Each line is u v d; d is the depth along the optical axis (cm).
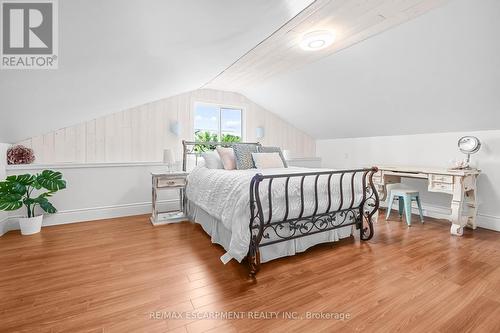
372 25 204
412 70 249
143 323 126
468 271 183
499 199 280
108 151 335
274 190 195
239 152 325
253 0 126
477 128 292
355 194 248
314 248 232
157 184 310
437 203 336
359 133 431
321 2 170
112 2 90
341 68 288
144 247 231
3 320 127
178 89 338
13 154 271
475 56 207
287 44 240
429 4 175
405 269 187
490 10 168
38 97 172
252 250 178
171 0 100
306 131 516
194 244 240
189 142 368
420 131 347
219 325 126
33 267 187
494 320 129
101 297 149
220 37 172
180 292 155
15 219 277
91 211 320
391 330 122
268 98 432
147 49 151
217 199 229
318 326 125
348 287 162
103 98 235
